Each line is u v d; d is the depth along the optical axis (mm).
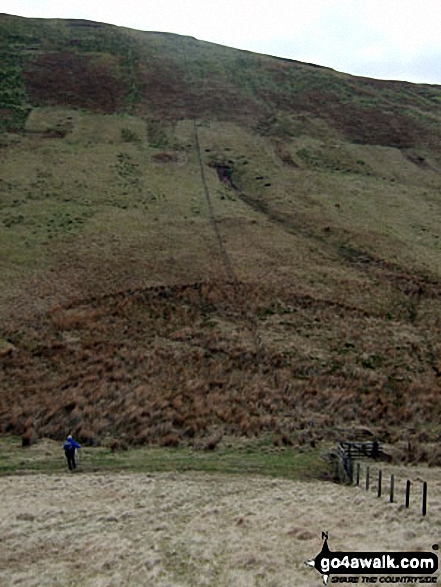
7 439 27125
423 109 96562
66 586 12227
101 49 103750
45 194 58281
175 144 74188
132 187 61094
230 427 27875
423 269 48219
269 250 49469
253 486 20891
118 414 28734
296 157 73438
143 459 24547
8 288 42375
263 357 34594
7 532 15547
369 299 43312
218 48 116375
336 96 97312
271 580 11656
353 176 69375
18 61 94625
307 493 19516
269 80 101500
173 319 39281
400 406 30672
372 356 35875
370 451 25312
